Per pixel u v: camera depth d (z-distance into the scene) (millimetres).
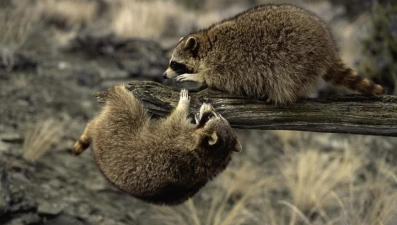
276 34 5918
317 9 30406
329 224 10453
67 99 14242
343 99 5980
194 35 6645
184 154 5719
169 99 5879
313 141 14859
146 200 5965
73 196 10180
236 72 5984
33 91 14102
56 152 11562
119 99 5855
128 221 10055
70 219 9461
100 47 17984
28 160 10719
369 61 15836
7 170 10016
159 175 5707
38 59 16422
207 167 5781
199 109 5973
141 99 5871
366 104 5961
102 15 25094
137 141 5762
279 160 13883
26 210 9227
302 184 11898
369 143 14625
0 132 11375
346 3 22844
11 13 19359
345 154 13266
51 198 9836
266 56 5895
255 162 13641
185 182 5777
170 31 23922
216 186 12367
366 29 17531
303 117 5914
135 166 5727
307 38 5887
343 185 12289
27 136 11062
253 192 12008
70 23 21562
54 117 12977
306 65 5855
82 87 15273
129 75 16453
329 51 6070
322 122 5938
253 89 5945
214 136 5668
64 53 17703
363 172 12984
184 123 5785
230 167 13102
